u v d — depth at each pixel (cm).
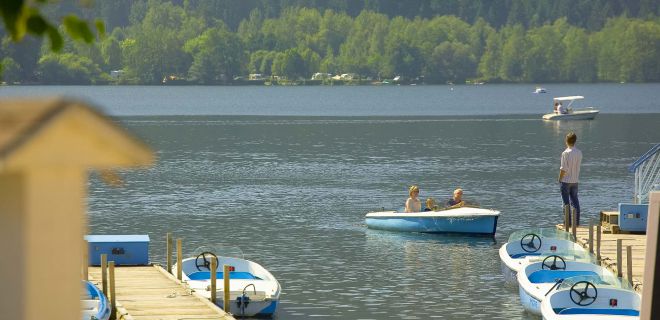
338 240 5381
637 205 4847
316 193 7481
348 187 7869
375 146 12081
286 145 12212
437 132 14825
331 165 9712
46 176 530
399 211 5844
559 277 3756
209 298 3544
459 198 5766
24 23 582
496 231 5759
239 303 3491
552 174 8869
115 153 530
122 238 4222
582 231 4878
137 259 4172
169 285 3697
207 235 5538
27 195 529
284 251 5019
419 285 4181
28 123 516
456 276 4384
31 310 543
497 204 6925
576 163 4631
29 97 561
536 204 6906
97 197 7175
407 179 8450
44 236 537
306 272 4456
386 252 5009
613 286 3269
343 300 3872
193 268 3978
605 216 5056
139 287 3666
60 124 517
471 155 10875
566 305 3247
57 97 537
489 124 17012
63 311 548
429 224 5562
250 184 8050
